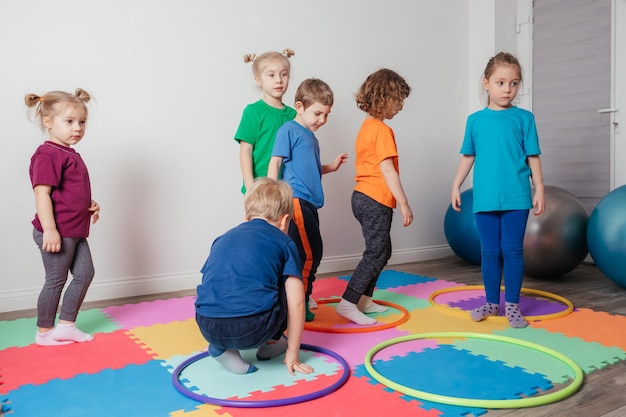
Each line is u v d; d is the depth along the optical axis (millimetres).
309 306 2783
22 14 2854
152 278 3248
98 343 2314
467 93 4449
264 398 1719
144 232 3209
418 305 2871
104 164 3076
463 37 4398
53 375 1951
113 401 1719
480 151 2555
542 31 4203
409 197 4172
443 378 1856
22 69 2867
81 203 2355
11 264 2898
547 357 2049
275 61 2633
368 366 1888
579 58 3975
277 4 3531
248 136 2602
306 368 1906
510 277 2521
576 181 4043
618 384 1812
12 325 2617
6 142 2857
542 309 2768
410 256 4191
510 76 2506
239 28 3410
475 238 3693
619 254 2988
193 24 3275
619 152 3785
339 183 3830
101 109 3049
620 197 3104
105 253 3111
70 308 2328
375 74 2635
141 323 2604
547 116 4211
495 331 2404
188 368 1989
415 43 4137
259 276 1811
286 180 2447
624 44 3721
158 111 3205
